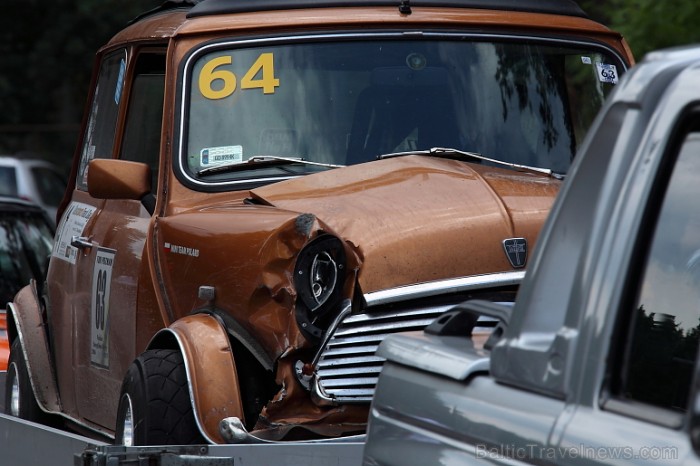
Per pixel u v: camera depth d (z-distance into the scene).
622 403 4.88
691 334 5.23
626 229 5.00
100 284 11.67
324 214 9.22
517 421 5.25
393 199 9.27
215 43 10.79
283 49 10.84
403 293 8.70
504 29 11.23
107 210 12.17
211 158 10.50
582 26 11.59
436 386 5.83
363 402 8.72
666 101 5.04
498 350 5.45
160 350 9.50
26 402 13.39
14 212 18.50
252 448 8.22
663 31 24.34
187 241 9.80
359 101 10.72
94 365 11.89
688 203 5.07
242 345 9.23
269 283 8.84
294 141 10.56
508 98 11.01
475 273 8.83
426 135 10.70
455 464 5.58
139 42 11.96
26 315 13.62
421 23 11.06
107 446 8.24
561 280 5.22
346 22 10.95
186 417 9.07
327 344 8.71
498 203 9.15
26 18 51.88
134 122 12.12
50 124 53.50
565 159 10.98
